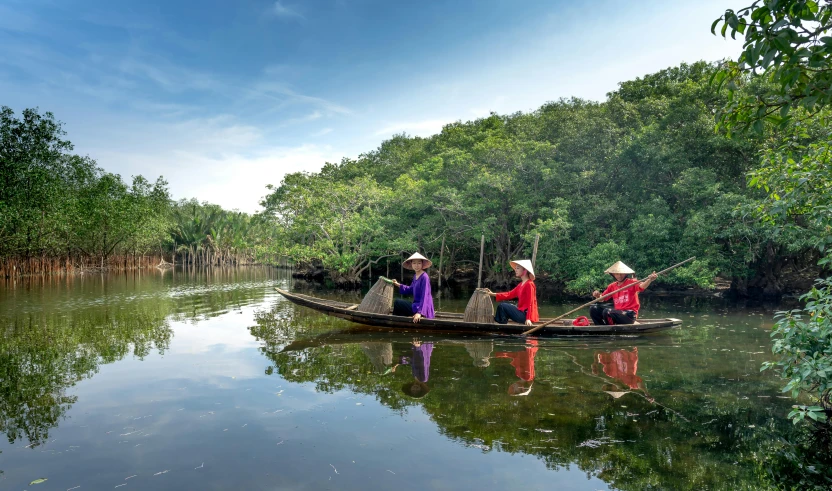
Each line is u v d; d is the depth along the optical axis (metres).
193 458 3.76
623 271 9.57
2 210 22.25
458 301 16.42
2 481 3.39
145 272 38.16
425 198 23.41
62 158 28.64
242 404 5.03
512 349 7.93
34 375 6.16
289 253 24.44
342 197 25.22
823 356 3.77
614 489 3.33
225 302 15.02
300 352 7.61
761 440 4.16
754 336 9.19
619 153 18.09
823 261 4.32
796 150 4.87
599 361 7.03
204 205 58.22
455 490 3.29
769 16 2.95
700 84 17.97
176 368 6.52
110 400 5.16
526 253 19.05
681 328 10.14
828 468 3.65
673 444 4.07
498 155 21.89
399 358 7.19
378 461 3.73
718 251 16.09
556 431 4.34
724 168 17.45
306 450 3.92
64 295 17.25
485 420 4.59
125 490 3.27
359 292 20.36
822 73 3.10
